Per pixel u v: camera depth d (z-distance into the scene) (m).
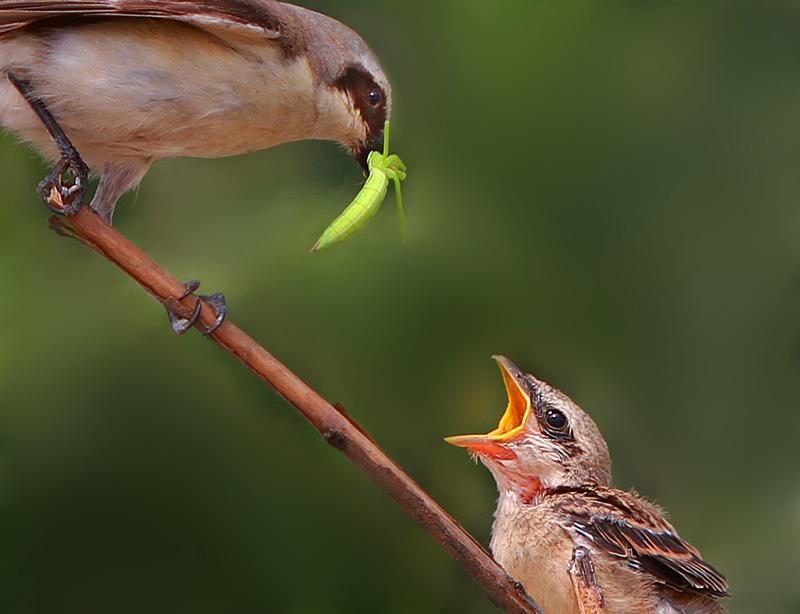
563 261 2.68
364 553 2.65
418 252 2.67
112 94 2.60
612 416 2.68
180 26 2.60
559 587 2.61
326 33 2.62
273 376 2.56
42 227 2.65
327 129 2.62
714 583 2.60
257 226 2.67
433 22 2.69
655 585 2.61
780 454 2.68
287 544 2.65
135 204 2.67
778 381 2.69
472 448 2.62
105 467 2.65
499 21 2.69
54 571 2.65
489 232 2.68
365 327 2.66
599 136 2.69
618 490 2.62
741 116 2.71
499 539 2.62
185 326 2.60
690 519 2.67
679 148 2.70
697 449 2.68
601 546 2.61
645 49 2.70
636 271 2.69
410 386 2.66
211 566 2.65
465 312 2.67
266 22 2.60
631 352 2.68
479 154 2.69
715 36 2.71
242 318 2.66
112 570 2.65
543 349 2.68
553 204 2.68
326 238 2.61
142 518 2.65
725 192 2.70
